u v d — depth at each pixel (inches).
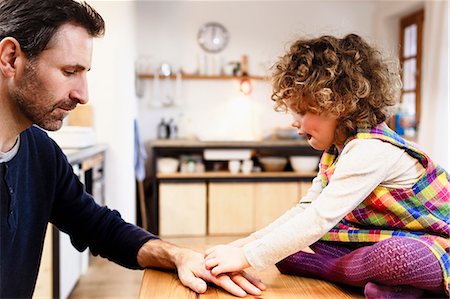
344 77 39.6
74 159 104.9
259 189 173.3
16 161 43.8
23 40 37.9
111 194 157.0
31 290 47.5
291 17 202.4
